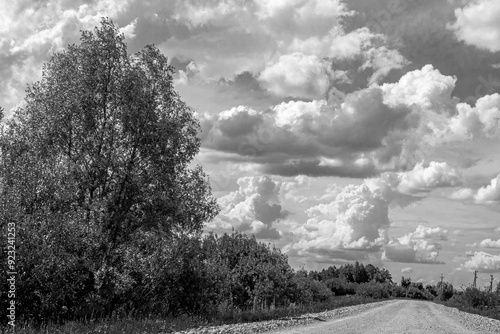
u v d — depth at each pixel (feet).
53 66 78.02
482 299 221.46
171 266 75.31
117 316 66.28
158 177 77.51
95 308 65.10
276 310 103.19
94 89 77.41
